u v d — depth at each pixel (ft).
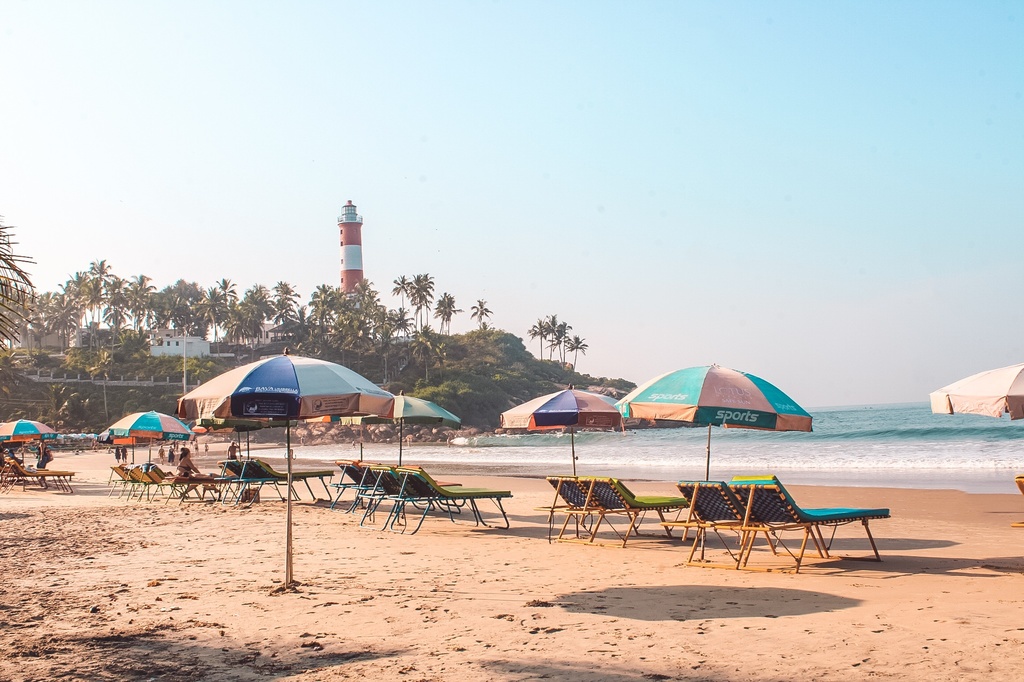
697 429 384.88
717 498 32.37
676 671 16.97
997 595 24.58
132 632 21.29
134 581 28.96
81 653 19.26
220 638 20.63
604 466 142.61
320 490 78.18
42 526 48.44
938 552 34.94
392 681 16.78
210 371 391.04
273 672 17.65
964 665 16.61
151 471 69.77
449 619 22.38
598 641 19.63
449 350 490.49
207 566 32.22
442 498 44.32
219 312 468.34
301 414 26.05
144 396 361.51
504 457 194.90
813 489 77.00
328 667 17.92
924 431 209.36
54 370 373.20
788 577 28.78
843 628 20.33
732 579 28.43
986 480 88.22
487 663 17.90
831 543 37.32
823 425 308.19
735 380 34.27
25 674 17.56
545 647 19.19
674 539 39.91
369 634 20.85
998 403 28.60
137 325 467.52
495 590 26.63
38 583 29.01
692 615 22.44
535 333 655.76
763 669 16.93
